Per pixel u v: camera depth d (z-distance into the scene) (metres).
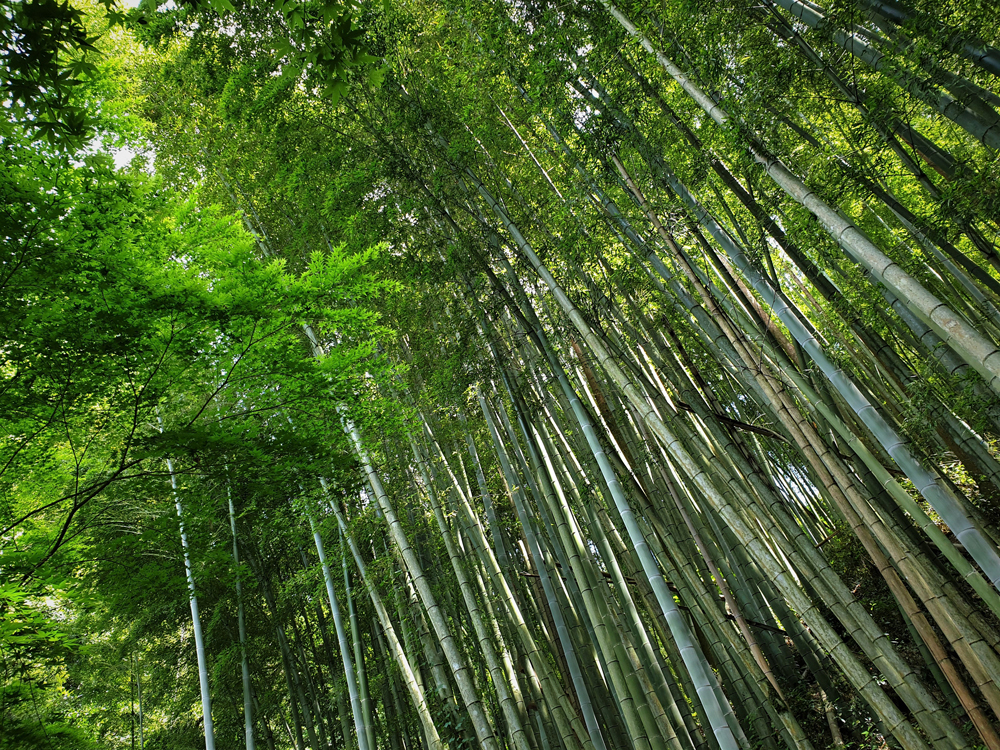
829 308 5.50
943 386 4.38
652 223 4.64
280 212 7.84
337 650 10.79
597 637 4.75
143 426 4.70
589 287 5.37
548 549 6.80
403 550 5.91
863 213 6.46
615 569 5.53
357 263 4.57
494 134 6.16
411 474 7.82
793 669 6.22
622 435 5.97
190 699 10.34
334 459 5.18
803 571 4.09
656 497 6.33
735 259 4.28
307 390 4.71
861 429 6.43
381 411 5.25
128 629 9.63
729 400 8.24
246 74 6.40
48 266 3.67
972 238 4.05
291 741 11.96
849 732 5.20
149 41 6.23
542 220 5.86
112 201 3.90
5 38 2.30
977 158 4.98
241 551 9.66
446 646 5.50
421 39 6.63
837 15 3.81
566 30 4.85
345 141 6.65
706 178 4.65
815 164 4.35
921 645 5.09
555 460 6.38
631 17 4.65
